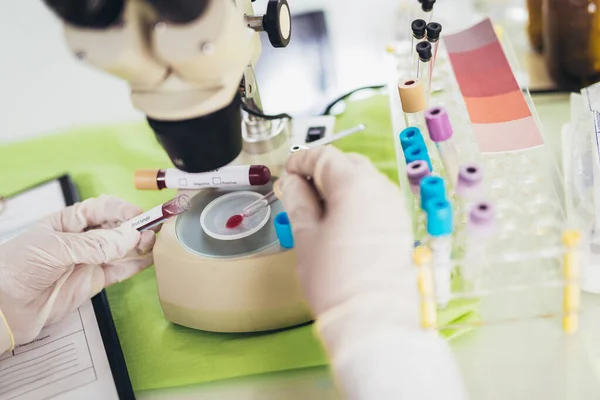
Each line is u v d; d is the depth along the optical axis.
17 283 0.61
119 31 0.41
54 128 1.00
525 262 0.55
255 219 0.63
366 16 0.99
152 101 0.46
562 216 0.58
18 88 1.08
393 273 0.50
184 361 0.59
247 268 0.58
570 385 0.52
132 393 0.56
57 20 0.43
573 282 0.51
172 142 0.49
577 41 0.76
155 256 0.62
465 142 0.64
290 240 0.59
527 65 0.85
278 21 0.55
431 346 0.49
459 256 0.56
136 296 0.67
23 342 0.61
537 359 0.54
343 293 0.50
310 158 0.59
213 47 0.42
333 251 0.51
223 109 0.47
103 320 0.63
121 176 0.82
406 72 0.75
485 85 0.68
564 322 0.54
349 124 0.82
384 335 0.48
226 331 0.61
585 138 0.67
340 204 0.53
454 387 0.48
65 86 1.05
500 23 0.91
